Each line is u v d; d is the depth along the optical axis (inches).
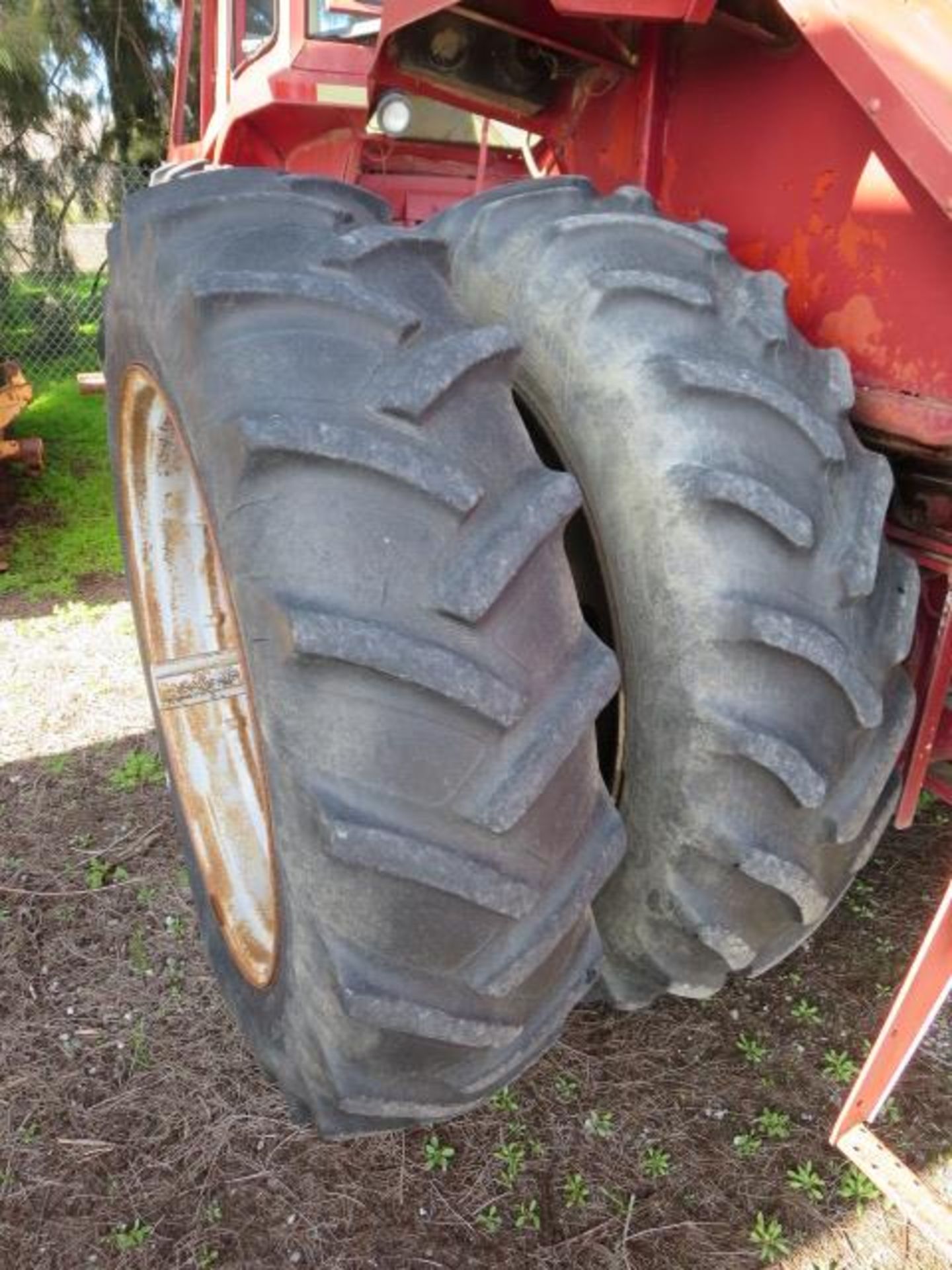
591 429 66.8
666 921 71.9
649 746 68.6
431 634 54.9
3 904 120.9
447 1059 62.9
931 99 57.7
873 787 68.7
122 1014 105.8
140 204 78.1
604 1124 92.5
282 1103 95.6
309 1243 83.7
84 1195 88.0
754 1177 88.0
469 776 56.3
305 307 60.1
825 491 64.5
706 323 66.1
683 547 63.3
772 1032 101.8
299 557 55.1
